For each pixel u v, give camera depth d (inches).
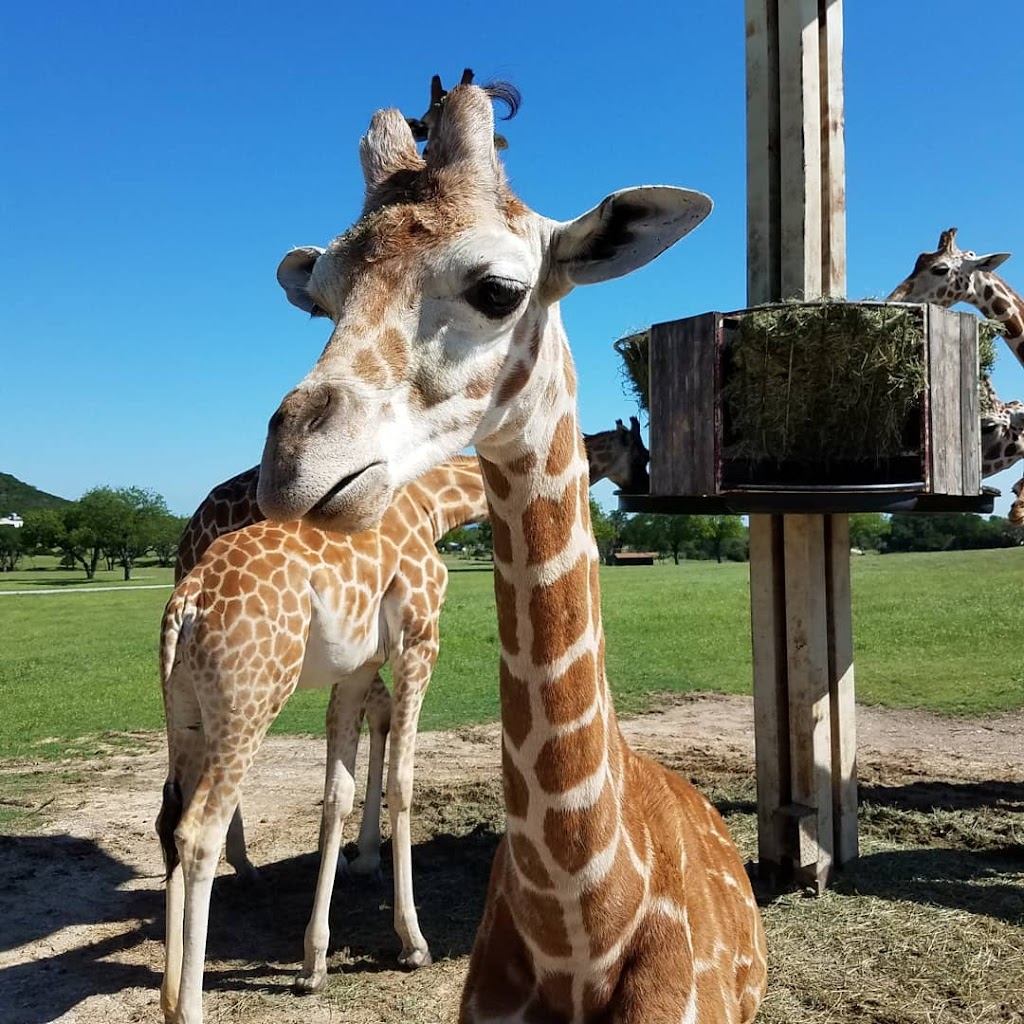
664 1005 82.1
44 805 267.6
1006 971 157.0
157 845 234.8
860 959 162.6
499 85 94.8
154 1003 159.2
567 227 84.7
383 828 251.8
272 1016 153.9
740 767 296.2
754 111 203.0
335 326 79.0
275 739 352.2
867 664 472.4
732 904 104.3
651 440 181.8
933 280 336.8
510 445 83.6
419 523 184.5
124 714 400.2
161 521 2815.0
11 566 3152.1
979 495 181.8
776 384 164.1
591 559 87.2
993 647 508.7
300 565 160.2
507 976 89.8
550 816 82.7
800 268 194.9
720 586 1139.9
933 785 268.8
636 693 423.8
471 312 79.1
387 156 87.5
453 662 522.0
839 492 158.1
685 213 82.7
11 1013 155.3
